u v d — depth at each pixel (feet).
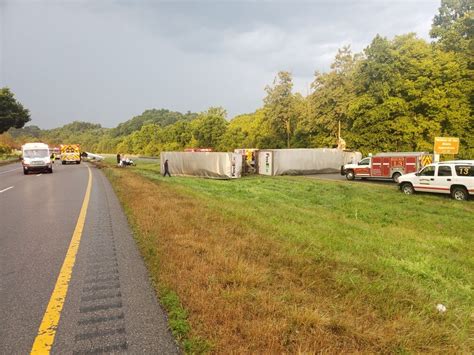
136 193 43.88
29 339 10.94
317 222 36.32
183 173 111.65
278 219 34.45
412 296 15.65
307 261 19.25
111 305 13.30
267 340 10.51
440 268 22.72
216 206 38.11
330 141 154.51
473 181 58.70
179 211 31.53
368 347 10.71
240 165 110.73
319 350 10.26
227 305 12.54
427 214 48.01
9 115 201.57
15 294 14.37
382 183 90.07
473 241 33.88
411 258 24.48
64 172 97.40
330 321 11.89
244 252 20.02
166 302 13.11
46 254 19.97
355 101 128.36
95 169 113.50
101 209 34.71
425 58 119.96
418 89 117.91
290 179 102.47
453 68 110.93
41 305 13.33
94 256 19.40
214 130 253.03
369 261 21.38
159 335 11.16
